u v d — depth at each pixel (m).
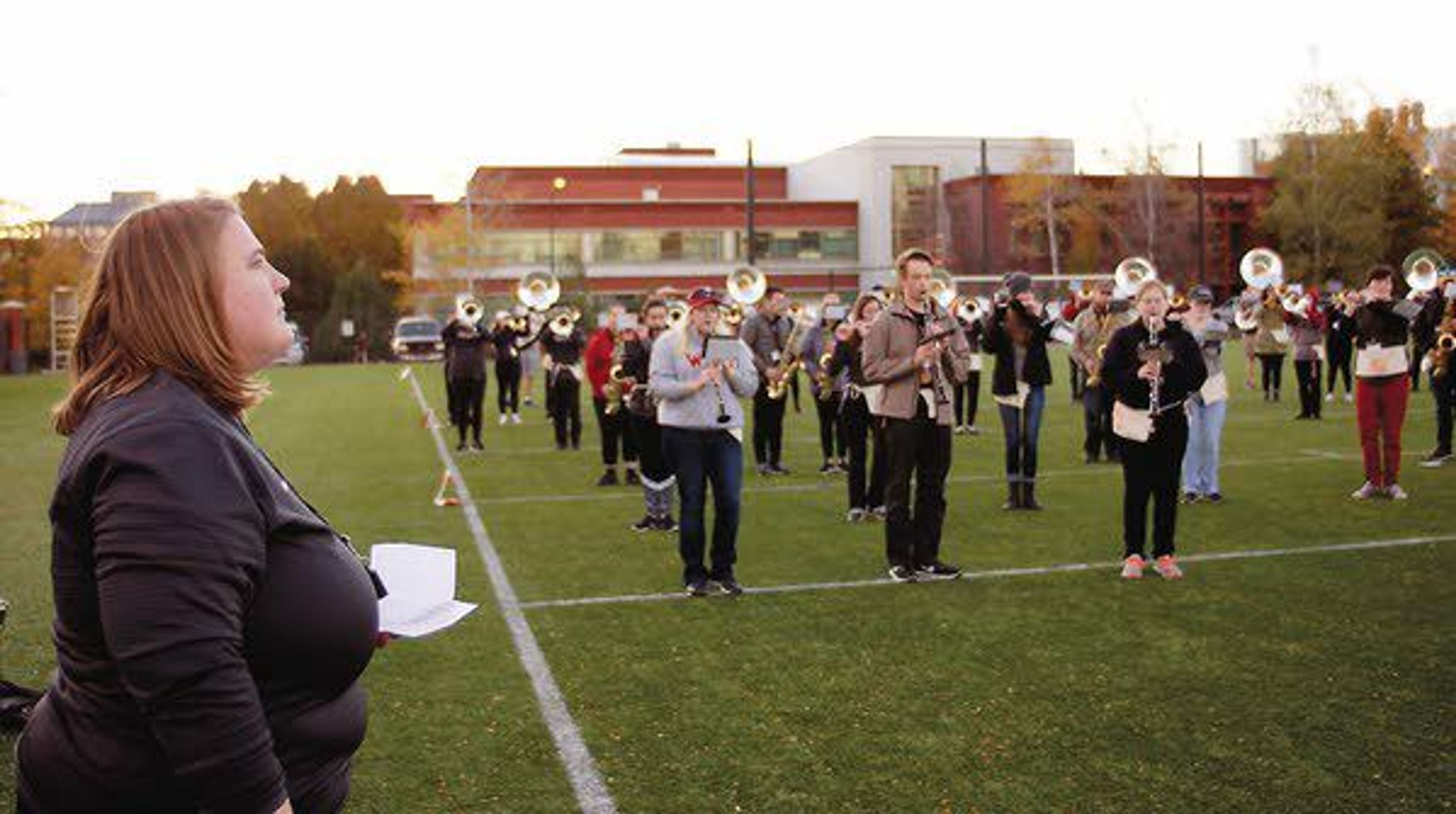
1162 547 7.60
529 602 7.20
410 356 49.72
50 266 46.41
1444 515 9.50
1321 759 4.48
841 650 6.07
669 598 7.29
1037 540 8.94
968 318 17.23
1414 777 4.29
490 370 40.78
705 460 7.38
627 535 9.55
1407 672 5.50
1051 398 22.64
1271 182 66.25
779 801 4.18
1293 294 17.75
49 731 1.69
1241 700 5.17
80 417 1.75
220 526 1.58
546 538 9.44
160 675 1.50
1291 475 11.95
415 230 63.66
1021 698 5.26
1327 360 20.77
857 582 7.64
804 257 72.88
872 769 4.46
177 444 1.59
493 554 8.77
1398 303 10.20
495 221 67.56
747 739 4.80
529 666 5.84
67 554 1.64
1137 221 65.31
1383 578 7.37
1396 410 10.21
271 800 1.60
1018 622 6.55
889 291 12.79
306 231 75.56
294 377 38.41
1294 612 6.63
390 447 16.42
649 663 5.88
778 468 13.19
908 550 7.66
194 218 1.78
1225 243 65.62
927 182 73.62
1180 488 10.77
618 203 70.19
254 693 1.59
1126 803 4.11
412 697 5.37
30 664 5.86
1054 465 13.22
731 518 7.39
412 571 2.26
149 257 1.74
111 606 1.51
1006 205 68.69
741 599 7.24
